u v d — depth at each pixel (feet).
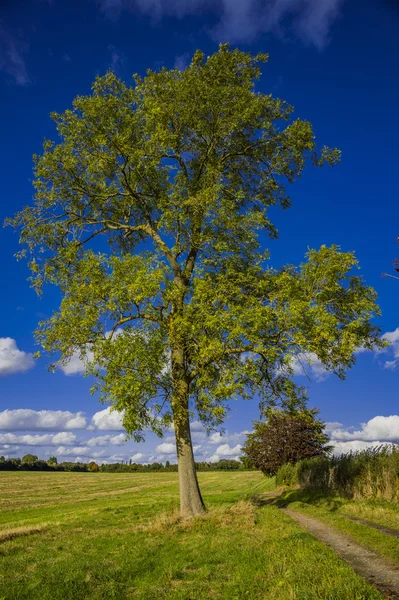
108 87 67.10
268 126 68.03
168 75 67.82
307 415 61.36
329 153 69.56
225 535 44.42
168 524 52.90
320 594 21.90
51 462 511.81
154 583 29.66
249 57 67.51
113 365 52.08
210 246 61.77
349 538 39.14
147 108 65.41
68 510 109.29
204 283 53.36
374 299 57.67
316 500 73.56
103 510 79.82
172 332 53.67
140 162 65.10
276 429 123.24
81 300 57.31
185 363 60.08
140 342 53.42
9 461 437.58
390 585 24.34
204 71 66.74
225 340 52.31
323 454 118.32
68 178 68.95
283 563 28.96
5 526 71.67
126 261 55.47
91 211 74.54
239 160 74.13
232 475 290.97
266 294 59.98
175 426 61.93
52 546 44.50
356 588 22.20
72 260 61.93
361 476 70.85
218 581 28.78
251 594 24.91
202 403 57.36
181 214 60.18
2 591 29.04
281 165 71.05
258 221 59.21
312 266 55.16
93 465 482.69
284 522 49.70
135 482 249.34
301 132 66.74
